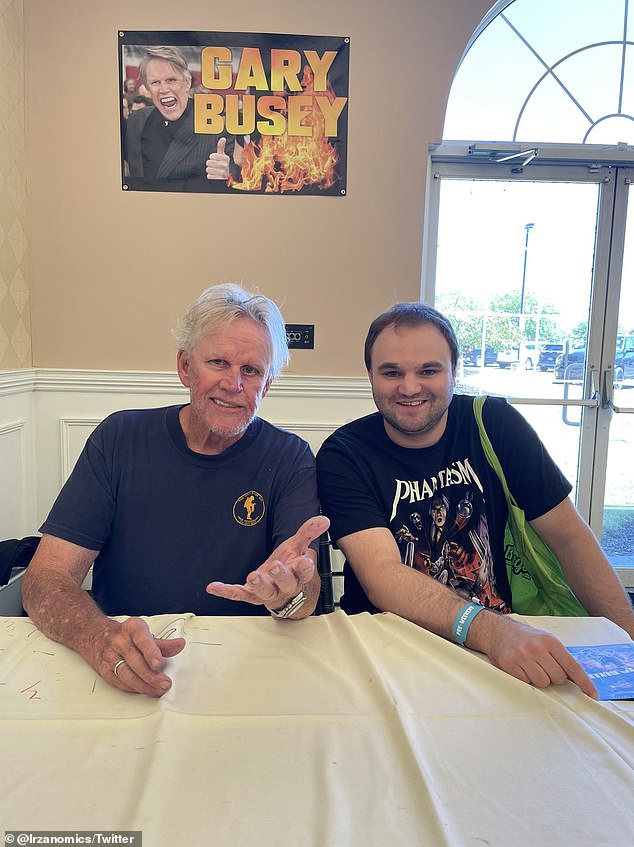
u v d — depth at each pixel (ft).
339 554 8.58
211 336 3.92
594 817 1.86
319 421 8.91
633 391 9.70
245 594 3.05
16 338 8.31
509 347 9.69
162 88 8.36
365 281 8.77
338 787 1.96
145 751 2.15
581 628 3.26
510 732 2.29
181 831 1.76
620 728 2.31
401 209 8.67
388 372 4.07
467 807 1.89
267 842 1.73
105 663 2.60
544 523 4.32
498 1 8.38
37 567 3.64
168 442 4.09
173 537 3.99
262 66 8.36
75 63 8.31
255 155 8.51
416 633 3.08
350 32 8.35
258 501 4.08
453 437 4.36
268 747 2.16
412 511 4.15
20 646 2.96
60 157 8.45
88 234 8.59
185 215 8.59
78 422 8.80
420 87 8.46
